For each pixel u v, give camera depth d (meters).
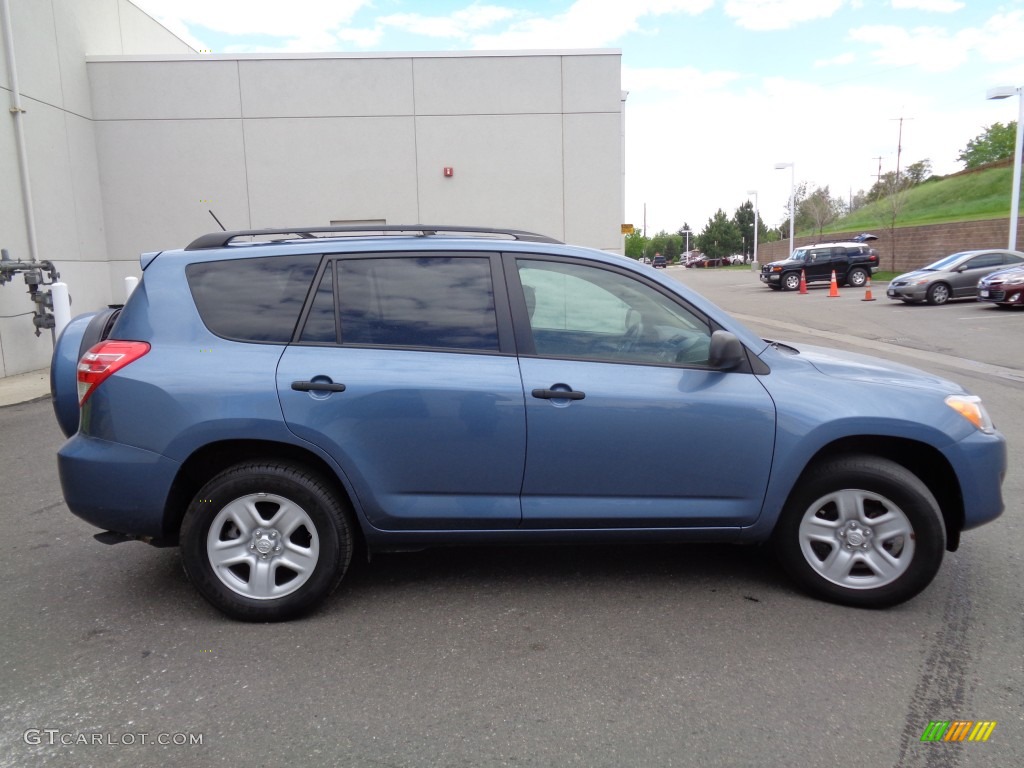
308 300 3.69
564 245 3.93
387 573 4.25
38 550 4.65
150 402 3.51
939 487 3.86
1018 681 3.12
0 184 11.53
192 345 3.61
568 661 3.29
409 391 3.56
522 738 2.76
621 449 3.64
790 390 3.70
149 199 14.88
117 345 3.62
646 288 3.81
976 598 3.90
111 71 14.53
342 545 3.66
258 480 3.56
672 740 2.75
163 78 14.66
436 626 3.62
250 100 14.83
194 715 2.91
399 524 3.67
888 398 3.69
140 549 4.67
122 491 3.54
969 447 3.66
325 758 2.66
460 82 14.95
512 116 15.04
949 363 11.93
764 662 3.28
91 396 3.60
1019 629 3.57
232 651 3.39
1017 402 8.83
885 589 3.71
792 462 3.67
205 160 14.88
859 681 3.13
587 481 3.68
